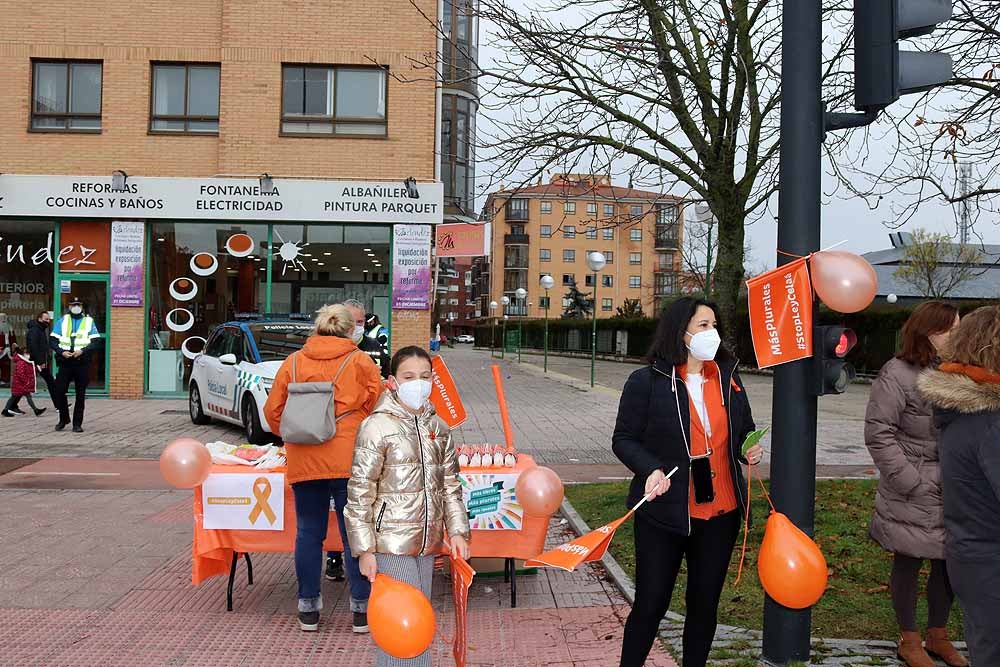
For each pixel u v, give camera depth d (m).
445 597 6.03
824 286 4.31
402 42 18.72
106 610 5.60
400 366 4.12
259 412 12.41
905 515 4.44
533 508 5.20
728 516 3.94
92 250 19.02
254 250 19.14
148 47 18.78
